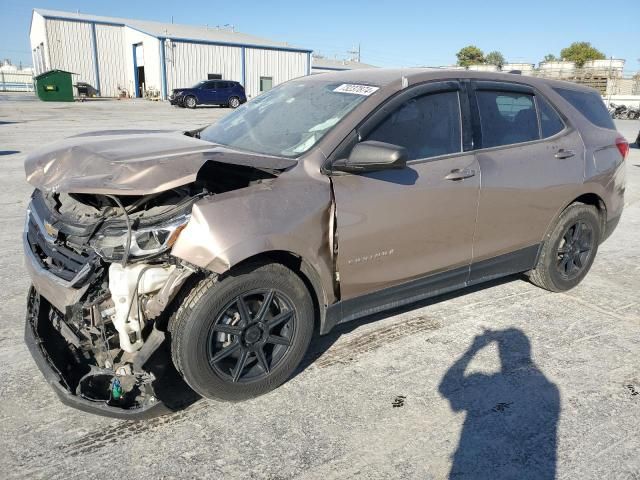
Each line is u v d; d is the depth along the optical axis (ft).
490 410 9.72
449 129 11.68
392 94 10.98
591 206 14.71
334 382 10.50
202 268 8.40
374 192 10.27
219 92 105.19
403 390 10.28
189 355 8.83
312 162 9.92
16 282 14.98
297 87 12.84
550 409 9.78
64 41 132.98
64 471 8.02
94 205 9.65
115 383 8.79
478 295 14.79
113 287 8.45
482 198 11.91
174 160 8.46
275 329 9.99
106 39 138.21
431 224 11.20
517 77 13.42
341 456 8.48
